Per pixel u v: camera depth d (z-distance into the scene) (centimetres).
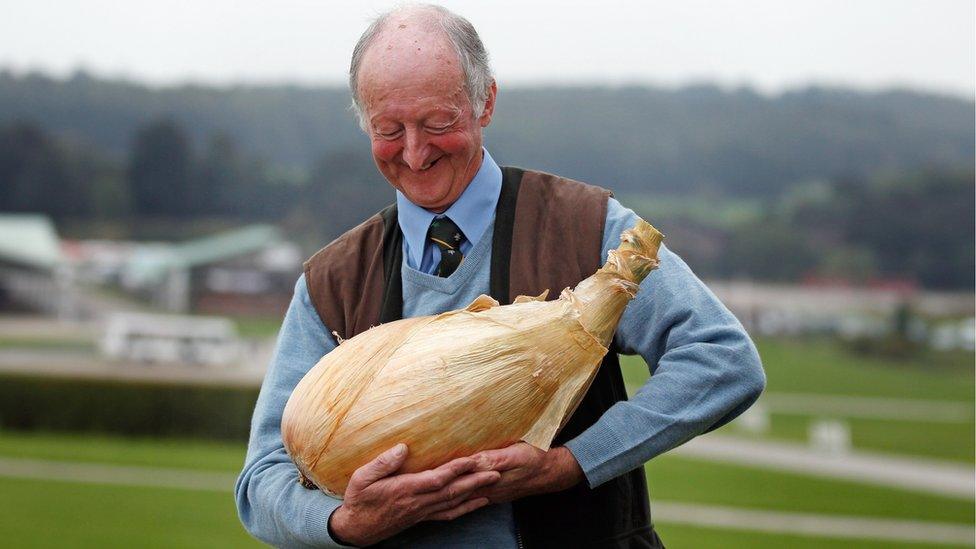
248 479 274
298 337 289
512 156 15862
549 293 267
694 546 1708
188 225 13138
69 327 8856
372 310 280
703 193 15525
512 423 237
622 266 244
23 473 2381
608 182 15800
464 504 241
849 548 1775
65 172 13225
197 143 15875
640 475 277
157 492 2152
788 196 14988
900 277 12775
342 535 244
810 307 11331
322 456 241
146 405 3444
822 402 5659
